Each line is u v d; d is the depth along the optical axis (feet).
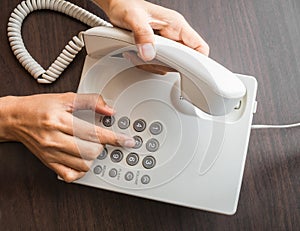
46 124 2.43
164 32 2.54
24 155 2.63
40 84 2.69
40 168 2.62
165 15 2.51
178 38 2.54
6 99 2.57
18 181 2.61
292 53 2.71
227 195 2.36
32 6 2.74
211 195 2.36
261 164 2.59
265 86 2.68
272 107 2.65
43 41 2.75
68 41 2.74
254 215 2.54
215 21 2.77
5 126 2.54
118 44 2.37
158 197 2.37
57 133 2.43
